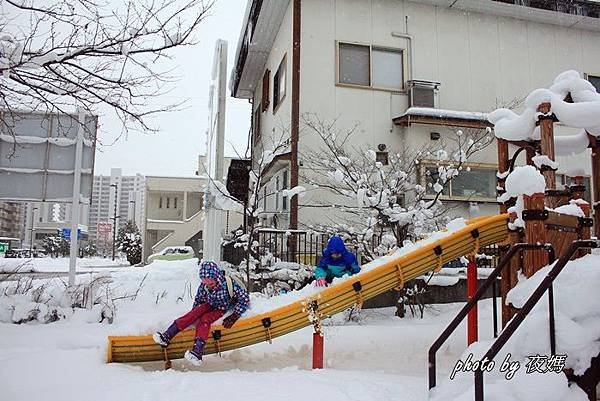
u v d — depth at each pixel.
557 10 13.91
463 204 12.70
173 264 15.59
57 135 8.92
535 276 4.59
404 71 13.15
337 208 11.40
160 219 33.81
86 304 7.24
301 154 12.00
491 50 13.94
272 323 5.55
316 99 12.41
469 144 11.19
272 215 12.89
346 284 5.70
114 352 5.14
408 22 13.41
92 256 60.06
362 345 6.80
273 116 14.83
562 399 3.53
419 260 6.01
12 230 81.25
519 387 3.55
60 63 6.33
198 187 33.28
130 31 6.36
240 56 16.70
